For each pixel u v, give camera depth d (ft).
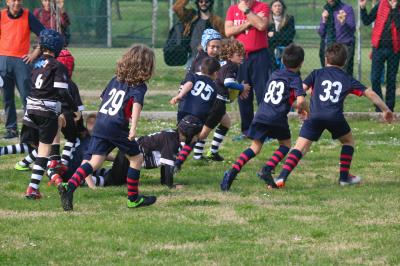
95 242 59.41
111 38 249.55
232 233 61.93
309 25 261.85
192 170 88.48
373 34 124.77
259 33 105.29
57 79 73.10
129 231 62.13
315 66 197.57
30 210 69.51
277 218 66.49
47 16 136.26
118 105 67.82
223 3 202.28
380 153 98.78
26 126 82.53
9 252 56.80
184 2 137.90
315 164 92.32
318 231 61.87
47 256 56.18
